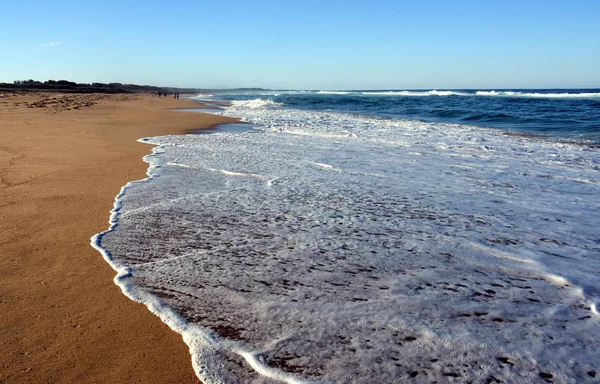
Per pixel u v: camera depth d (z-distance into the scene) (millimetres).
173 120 16922
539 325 2789
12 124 14117
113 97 43969
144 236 4340
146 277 3477
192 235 4363
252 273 3531
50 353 2549
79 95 43312
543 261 3764
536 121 18203
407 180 6734
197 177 6777
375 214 5027
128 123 15406
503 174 7227
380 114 23266
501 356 2473
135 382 2314
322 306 3016
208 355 2510
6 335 2713
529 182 6680
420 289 3260
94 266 3682
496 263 3721
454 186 6391
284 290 3250
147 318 2910
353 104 36000
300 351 2523
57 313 2971
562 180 6820
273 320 2850
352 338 2643
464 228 4582
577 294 3188
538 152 9414
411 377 2299
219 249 4023
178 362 2471
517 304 3049
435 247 4062
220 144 10219
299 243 4152
